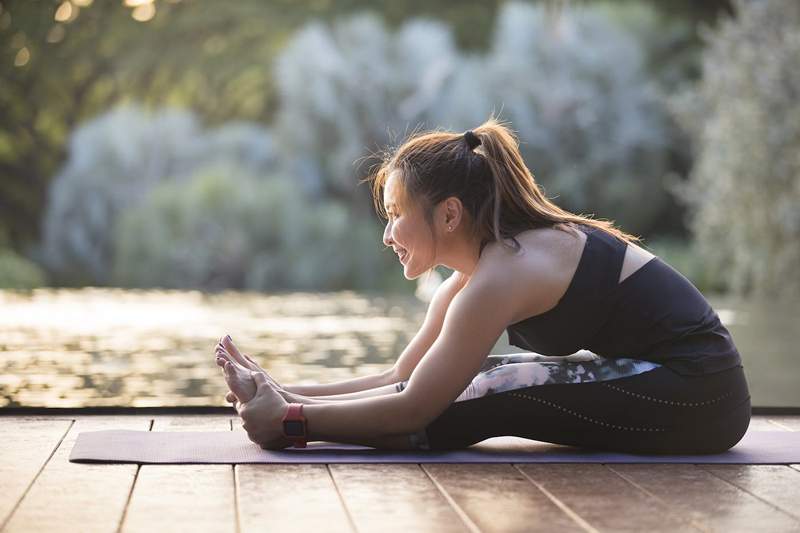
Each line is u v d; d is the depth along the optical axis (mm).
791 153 11070
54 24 15750
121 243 13156
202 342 5930
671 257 13992
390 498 2086
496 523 1908
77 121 16500
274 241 13297
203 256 13055
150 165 14023
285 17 17953
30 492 2105
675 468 2414
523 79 15484
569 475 2320
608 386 2516
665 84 16469
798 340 6746
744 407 2602
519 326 2572
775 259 11305
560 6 16016
